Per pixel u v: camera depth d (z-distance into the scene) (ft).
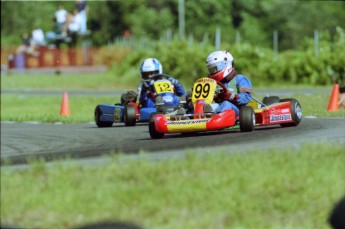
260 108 149.48
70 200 84.48
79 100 315.17
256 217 79.41
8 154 148.05
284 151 102.47
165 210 81.30
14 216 82.02
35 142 169.07
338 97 212.84
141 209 81.56
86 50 611.88
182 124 144.36
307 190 84.69
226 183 87.10
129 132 175.52
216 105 147.95
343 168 93.76
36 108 296.51
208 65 151.33
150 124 149.69
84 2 613.93
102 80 461.78
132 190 86.07
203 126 142.10
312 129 143.23
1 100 330.13
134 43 587.68
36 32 606.55
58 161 107.65
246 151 105.60
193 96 149.18
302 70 392.47
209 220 78.13
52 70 576.61
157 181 89.71
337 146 105.29
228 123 143.02
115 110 196.34
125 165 97.30
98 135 173.68
